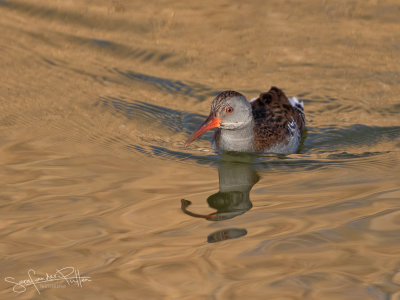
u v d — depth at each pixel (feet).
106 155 44.19
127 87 56.24
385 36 65.87
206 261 30.09
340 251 30.63
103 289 28.02
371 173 41.27
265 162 44.60
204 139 49.57
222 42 65.57
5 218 34.78
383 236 31.91
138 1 74.59
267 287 27.81
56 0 73.56
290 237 32.22
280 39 66.03
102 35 66.39
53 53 61.87
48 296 27.63
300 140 48.80
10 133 46.91
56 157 43.34
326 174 41.63
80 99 53.21
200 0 75.10
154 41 65.31
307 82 58.08
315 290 27.45
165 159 44.37
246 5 73.87
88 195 37.76
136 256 30.68
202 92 56.08
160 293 27.61
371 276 28.40
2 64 58.75
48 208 35.99
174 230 33.50
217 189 39.22
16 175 40.29
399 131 49.16
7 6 72.23
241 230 33.35
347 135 49.24
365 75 58.85
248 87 57.16
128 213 35.47
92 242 32.19
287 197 37.83
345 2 73.82
